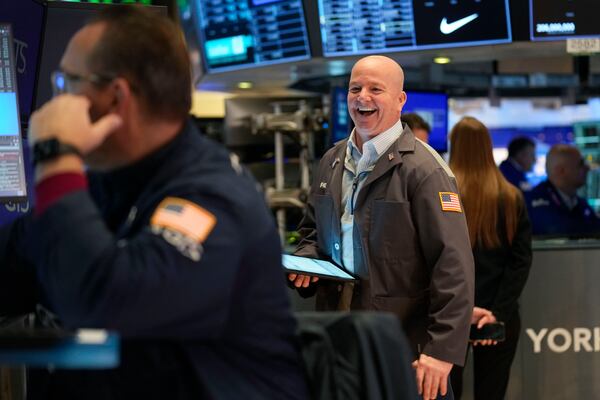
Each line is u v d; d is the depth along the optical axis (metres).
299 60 6.12
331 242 2.83
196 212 1.29
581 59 6.37
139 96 1.35
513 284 3.85
